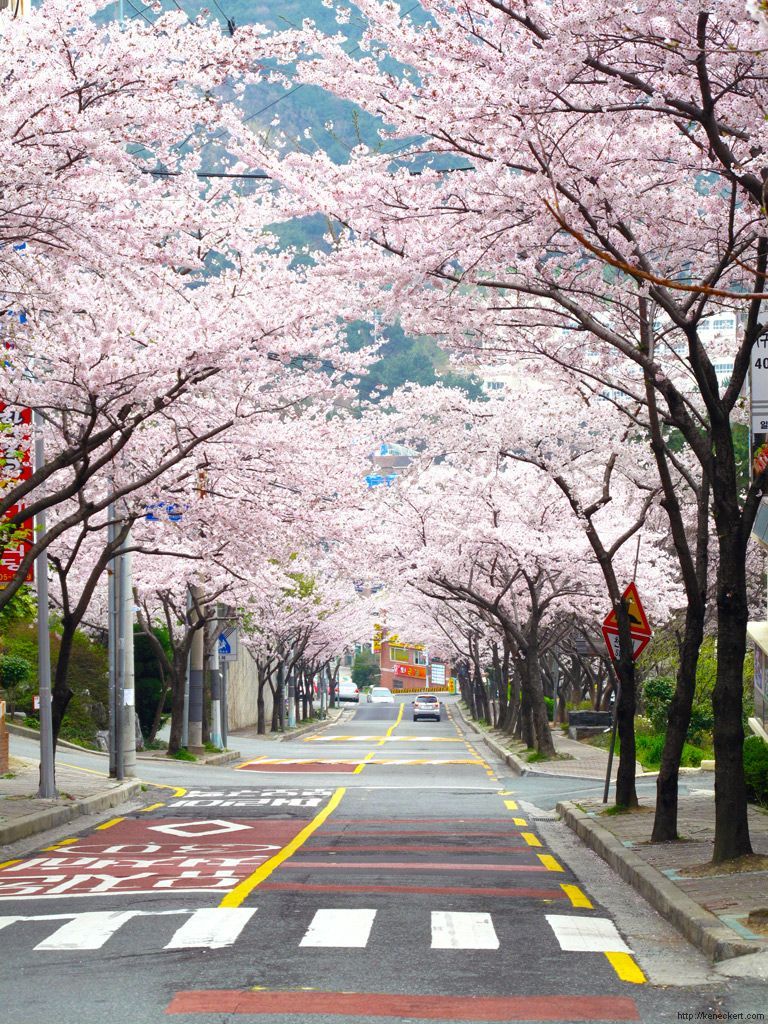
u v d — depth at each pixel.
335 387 20.75
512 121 12.23
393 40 12.27
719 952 8.52
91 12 12.71
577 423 23.64
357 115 13.41
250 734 63.91
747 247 14.05
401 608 67.06
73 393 16.80
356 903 10.73
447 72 12.24
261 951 8.61
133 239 14.42
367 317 15.34
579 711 48.09
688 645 15.42
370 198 13.85
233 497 23.20
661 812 15.24
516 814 20.97
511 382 25.48
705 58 11.20
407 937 9.16
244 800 23.62
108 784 24.59
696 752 31.61
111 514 26.70
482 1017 6.85
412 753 46.00
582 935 9.41
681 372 20.45
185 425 20.34
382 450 34.66
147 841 16.45
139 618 38.03
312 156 14.00
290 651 68.12
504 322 15.87
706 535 16.45
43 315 17.03
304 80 13.19
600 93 12.20
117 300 16.50
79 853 15.11
